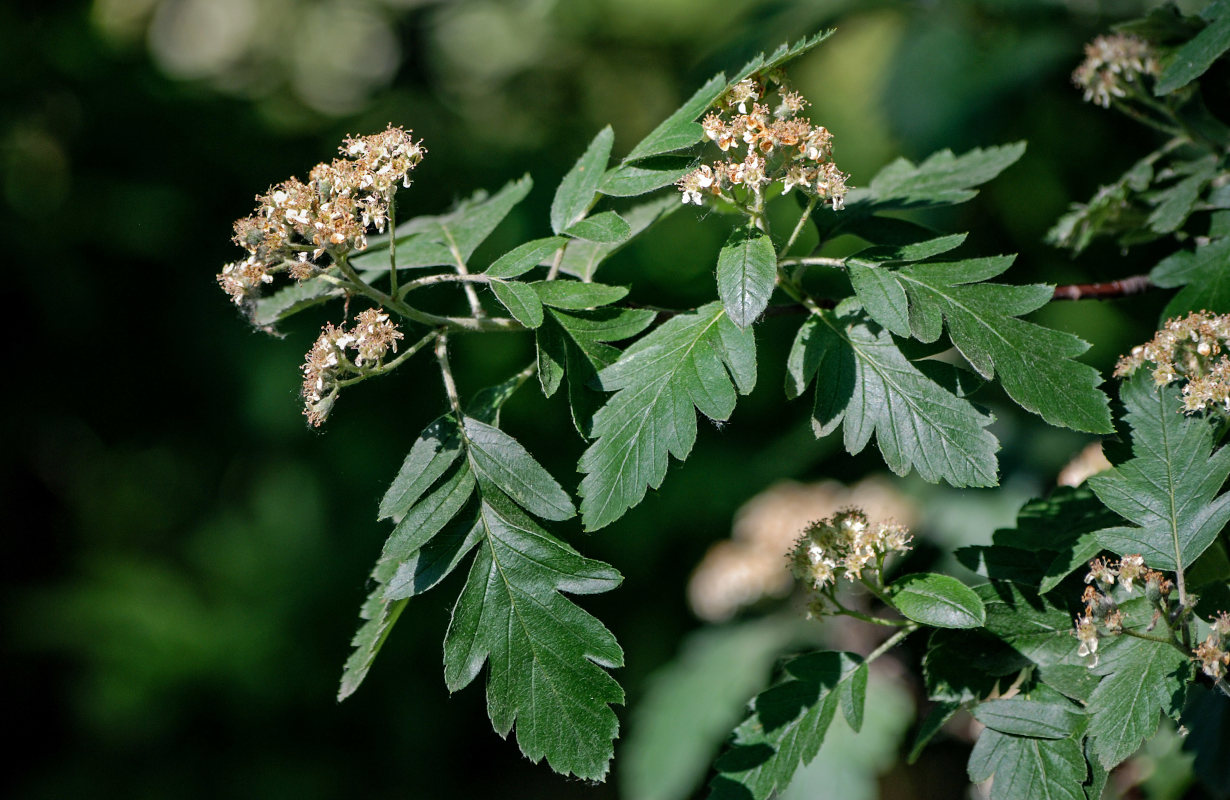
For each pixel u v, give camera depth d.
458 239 2.32
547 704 1.64
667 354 1.75
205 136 6.56
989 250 4.18
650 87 7.25
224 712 6.31
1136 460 1.77
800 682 1.90
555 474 5.64
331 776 6.25
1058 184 4.06
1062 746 1.66
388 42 8.10
